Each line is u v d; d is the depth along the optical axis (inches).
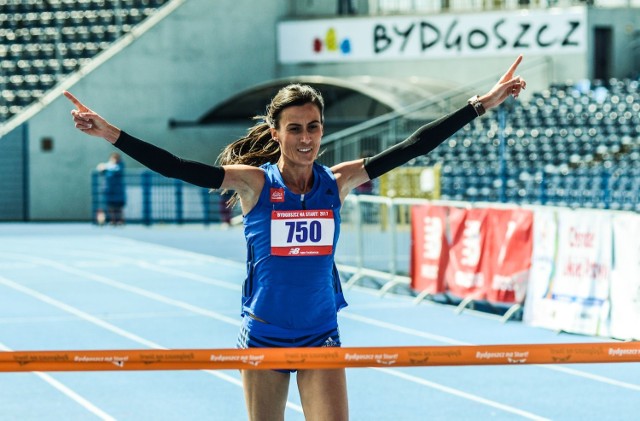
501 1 1640.0
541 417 437.4
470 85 1557.6
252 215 275.3
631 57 1578.5
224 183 271.1
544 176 1338.6
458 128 283.9
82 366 263.9
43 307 755.4
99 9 1764.3
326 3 1720.0
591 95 1449.3
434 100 1462.8
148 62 1658.5
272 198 273.3
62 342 615.2
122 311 734.5
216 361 264.4
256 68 1695.4
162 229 1488.7
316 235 275.0
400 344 601.6
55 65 1734.7
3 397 475.5
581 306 602.2
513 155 1417.3
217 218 1561.3
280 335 276.5
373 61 1647.4
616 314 576.1
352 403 463.8
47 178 1636.3
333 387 270.1
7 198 1641.2
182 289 854.5
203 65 1675.7
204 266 1027.3
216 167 271.7
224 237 1347.2
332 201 277.1
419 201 780.6
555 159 1387.8
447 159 1454.2
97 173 1574.8
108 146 1637.6
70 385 499.8
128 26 1737.2
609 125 1403.8
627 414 441.7
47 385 500.1
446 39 1606.8
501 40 1579.7
